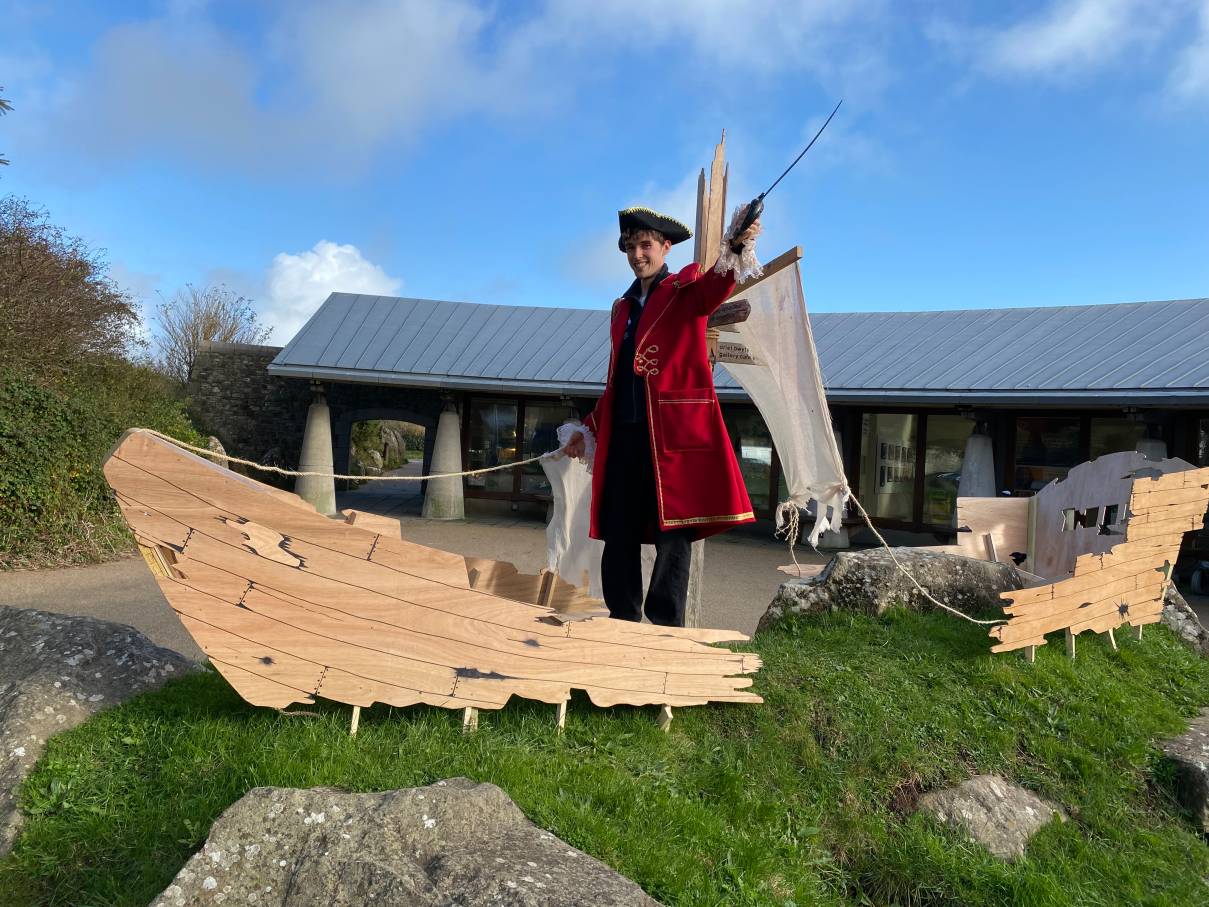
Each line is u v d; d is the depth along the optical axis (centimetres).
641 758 368
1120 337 1380
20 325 1236
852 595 570
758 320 430
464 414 1784
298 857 248
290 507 336
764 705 427
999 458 1444
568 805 314
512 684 364
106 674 378
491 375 1647
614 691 383
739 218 335
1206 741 482
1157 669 580
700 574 558
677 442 384
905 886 356
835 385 1464
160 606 816
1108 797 433
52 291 1316
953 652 514
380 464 2823
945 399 1348
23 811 308
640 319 391
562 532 492
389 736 345
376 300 1978
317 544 340
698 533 404
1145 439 1240
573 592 483
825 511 435
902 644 519
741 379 462
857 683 462
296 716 352
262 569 335
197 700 367
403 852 253
